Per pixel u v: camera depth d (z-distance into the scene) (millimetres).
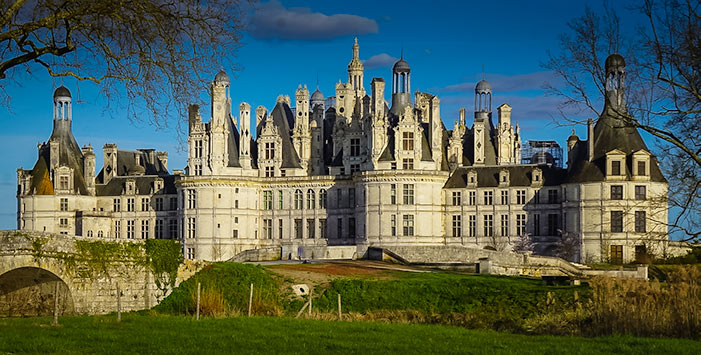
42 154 198375
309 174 183875
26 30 40719
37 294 73812
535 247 161875
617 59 133750
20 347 50031
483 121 186000
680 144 52969
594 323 62031
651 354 51344
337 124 184625
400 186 165375
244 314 75000
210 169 178375
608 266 136000
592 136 154625
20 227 194625
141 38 42969
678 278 62281
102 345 51750
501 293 87188
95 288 73750
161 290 78500
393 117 176125
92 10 41500
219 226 176375
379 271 101438
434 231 167125
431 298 87688
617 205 149250
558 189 161500
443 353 51188
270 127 183500
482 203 166750
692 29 52000
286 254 130500
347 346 52844
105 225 197000
